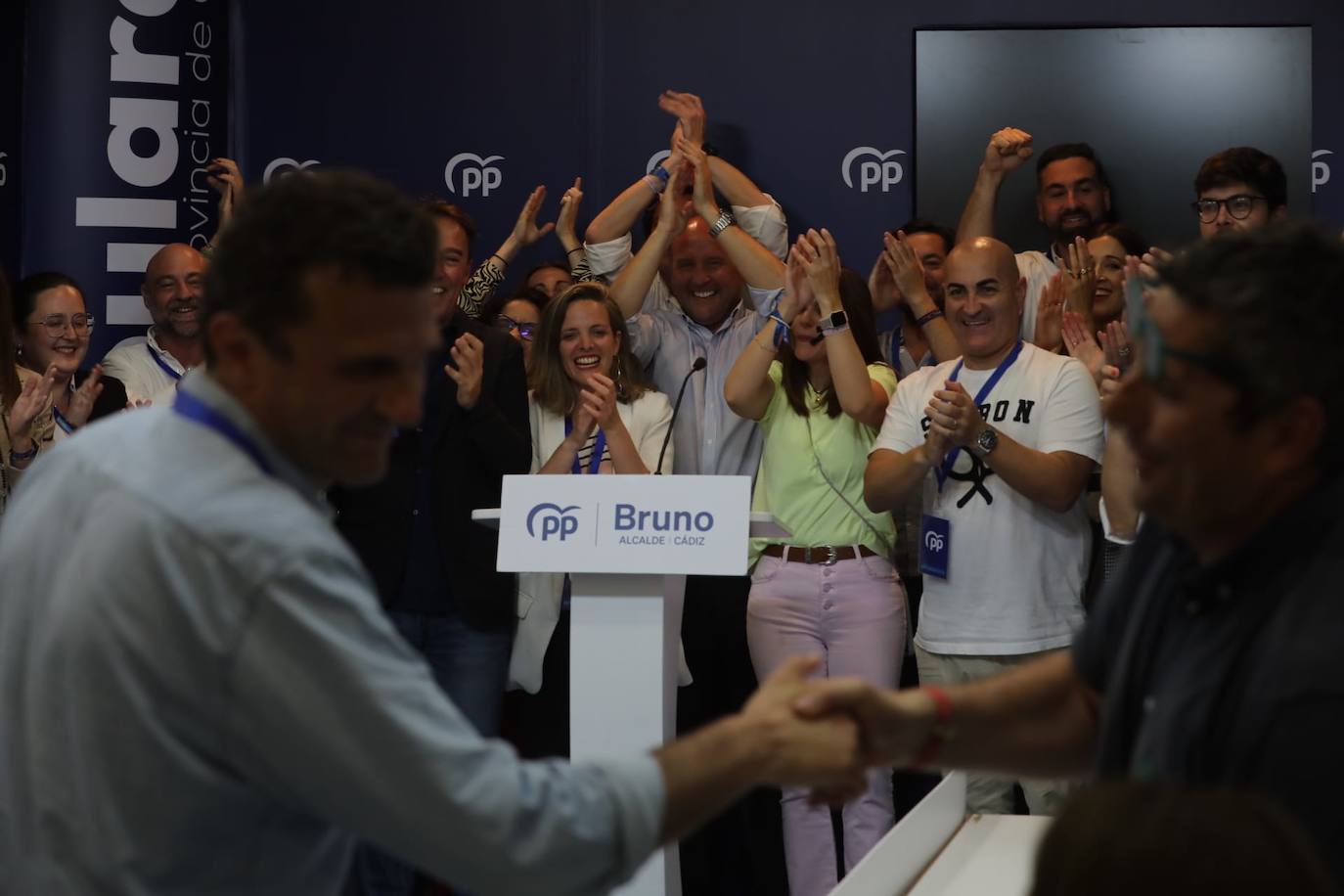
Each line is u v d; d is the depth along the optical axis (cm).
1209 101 585
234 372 164
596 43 616
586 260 569
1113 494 427
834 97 604
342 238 157
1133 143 589
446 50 623
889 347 549
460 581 446
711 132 609
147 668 152
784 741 173
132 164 604
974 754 184
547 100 619
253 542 153
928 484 458
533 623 465
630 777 163
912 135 600
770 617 458
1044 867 108
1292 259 142
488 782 155
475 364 454
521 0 619
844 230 604
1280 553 143
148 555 154
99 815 153
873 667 451
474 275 569
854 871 272
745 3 607
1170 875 102
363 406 163
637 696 367
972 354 452
